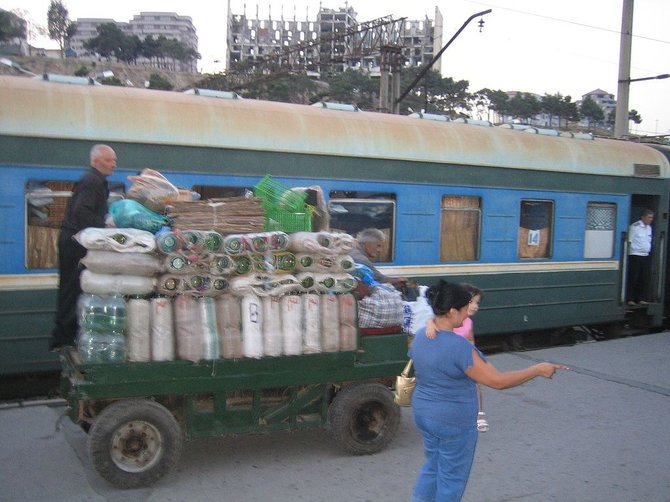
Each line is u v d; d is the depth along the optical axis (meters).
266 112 8.08
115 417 4.63
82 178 5.36
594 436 6.21
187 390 4.78
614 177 11.30
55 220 6.86
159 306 4.68
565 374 8.37
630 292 12.09
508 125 10.83
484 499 4.84
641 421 6.66
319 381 5.20
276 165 7.95
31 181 6.71
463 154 9.43
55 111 6.85
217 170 7.60
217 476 5.08
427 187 9.10
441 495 3.73
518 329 10.23
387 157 8.70
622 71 17.75
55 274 6.80
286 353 5.05
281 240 4.96
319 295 5.20
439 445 3.77
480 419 6.07
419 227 9.05
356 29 21.16
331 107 8.91
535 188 10.29
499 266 9.91
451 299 3.70
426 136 9.18
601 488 5.09
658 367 8.88
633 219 12.34
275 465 5.33
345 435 5.42
